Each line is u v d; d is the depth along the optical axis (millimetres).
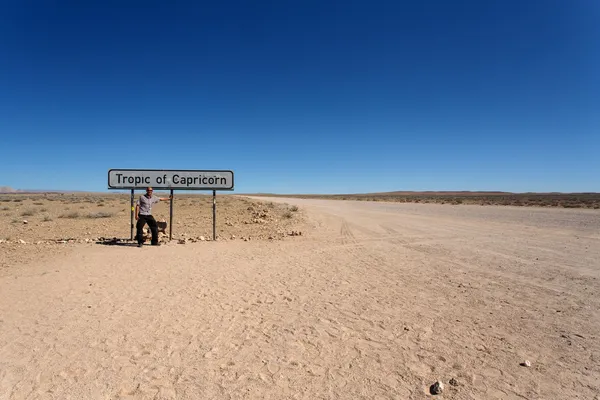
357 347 4750
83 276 8211
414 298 6816
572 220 22750
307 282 7957
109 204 43156
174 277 8227
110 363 4301
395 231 17125
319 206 44312
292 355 4527
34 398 3629
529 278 8266
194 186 13914
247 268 9266
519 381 3924
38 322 5508
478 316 5852
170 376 4031
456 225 19859
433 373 4105
